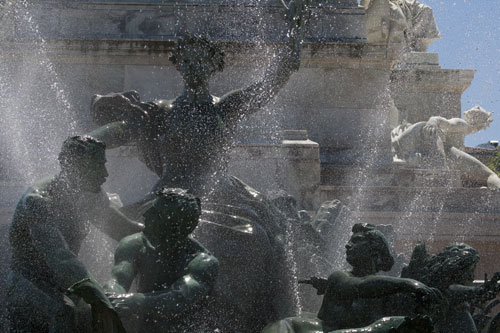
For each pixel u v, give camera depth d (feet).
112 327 28.68
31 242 31.73
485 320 37.42
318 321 32.78
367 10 85.20
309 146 59.26
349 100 68.69
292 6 44.06
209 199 39.55
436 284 33.42
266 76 43.32
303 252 40.55
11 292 31.45
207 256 32.45
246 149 58.75
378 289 31.40
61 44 67.21
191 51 42.04
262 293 37.40
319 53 68.49
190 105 41.52
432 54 89.81
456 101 89.25
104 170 33.40
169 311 30.17
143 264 32.53
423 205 63.31
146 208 38.29
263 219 39.88
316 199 58.54
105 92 67.05
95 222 34.27
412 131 71.15
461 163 73.31
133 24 69.15
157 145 41.29
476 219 62.69
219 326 35.63
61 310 30.32
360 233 33.78
